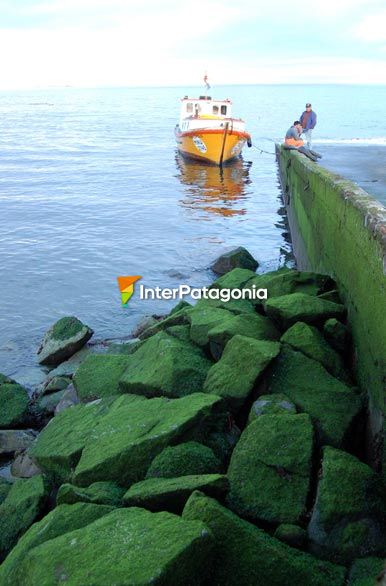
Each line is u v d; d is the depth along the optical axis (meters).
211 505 3.92
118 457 4.98
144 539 3.55
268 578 3.71
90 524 3.91
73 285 13.95
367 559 3.92
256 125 63.75
